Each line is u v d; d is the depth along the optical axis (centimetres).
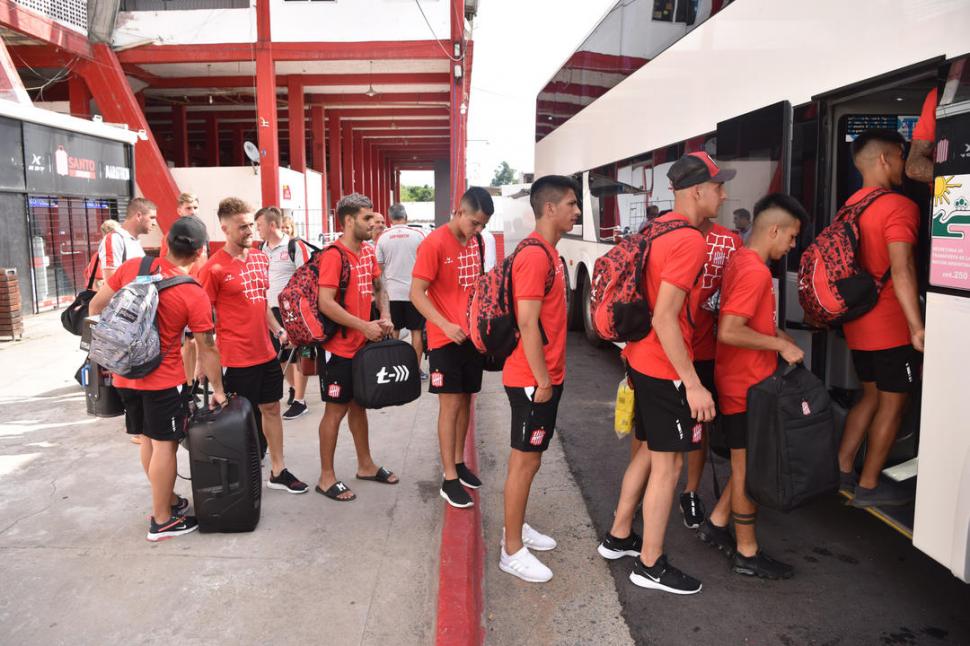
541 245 336
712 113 533
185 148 3011
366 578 359
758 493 336
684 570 385
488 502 482
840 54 370
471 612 328
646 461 380
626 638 326
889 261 352
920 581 372
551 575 376
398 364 427
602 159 884
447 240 439
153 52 1992
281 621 320
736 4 493
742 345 333
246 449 396
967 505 274
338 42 2033
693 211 323
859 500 362
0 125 1156
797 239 426
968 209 272
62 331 1092
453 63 2088
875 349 360
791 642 321
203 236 394
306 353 474
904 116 412
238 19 2008
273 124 2061
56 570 363
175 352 387
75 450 547
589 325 999
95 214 1463
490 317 345
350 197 434
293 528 415
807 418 328
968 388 274
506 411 709
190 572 362
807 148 407
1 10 1573
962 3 283
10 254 1192
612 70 837
